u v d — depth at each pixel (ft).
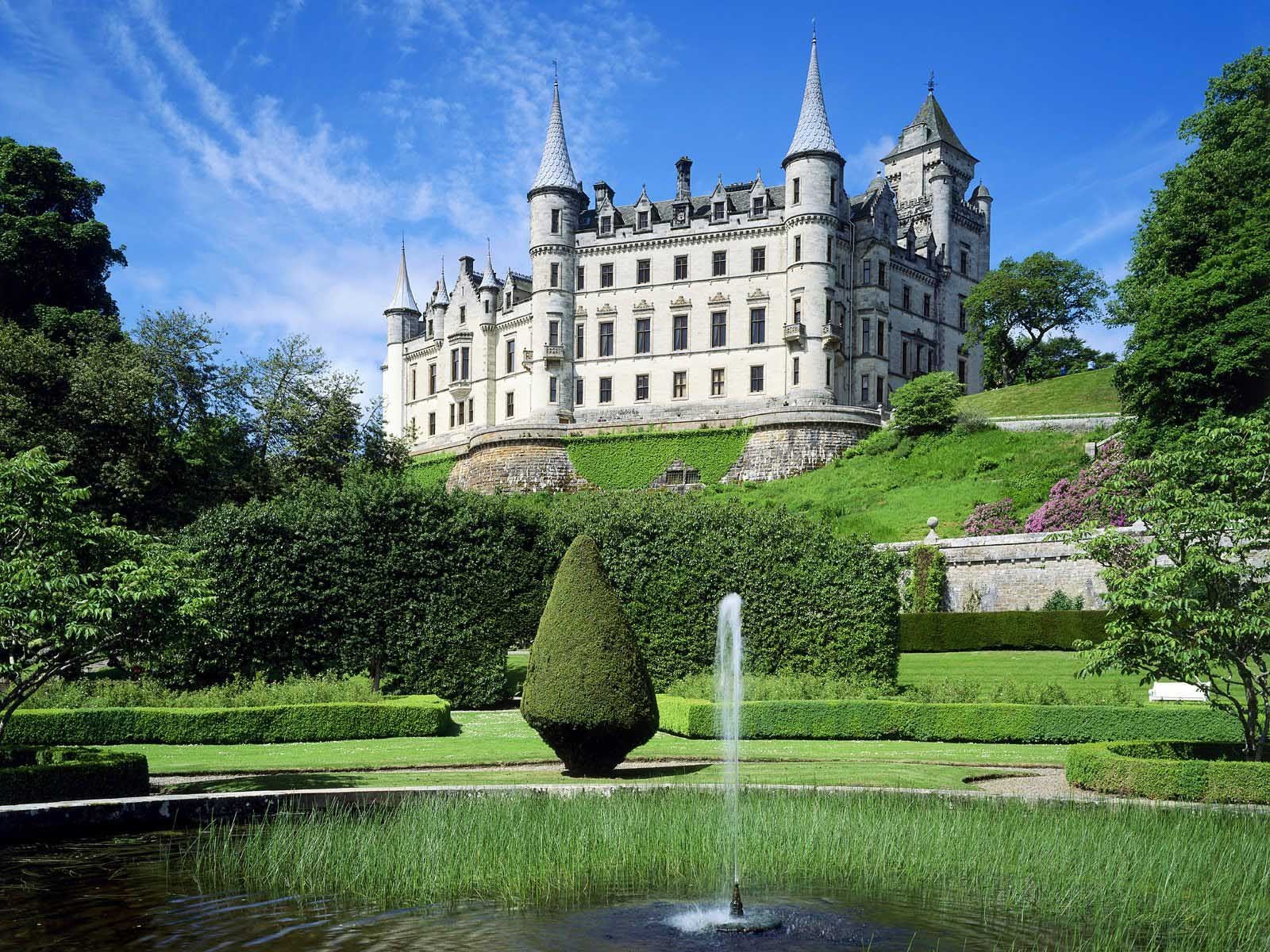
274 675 94.63
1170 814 44.34
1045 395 211.41
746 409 246.47
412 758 64.49
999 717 73.82
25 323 152.15
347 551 97.19
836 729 76.54
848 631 93.56
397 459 163.22
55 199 165.89
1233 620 54.19
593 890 35.17
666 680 96.22
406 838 39.24
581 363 261.24
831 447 218.79
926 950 29.50
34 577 48.47
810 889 35.37
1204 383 136.15
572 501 114.73
